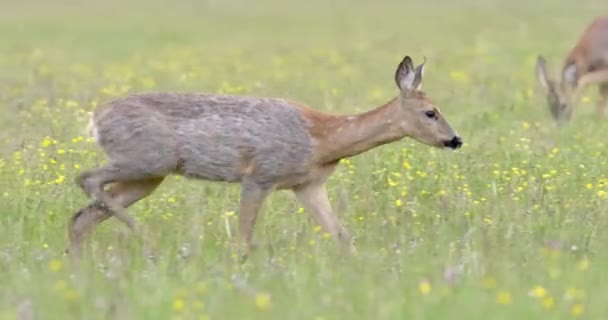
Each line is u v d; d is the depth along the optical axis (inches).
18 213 631.8
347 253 560.1
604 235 585.0
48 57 1510.8
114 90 1054.4
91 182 602.5
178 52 1560.0
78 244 590.2
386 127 614.2
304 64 1387.8
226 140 600.4
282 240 573.3
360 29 1939.0
